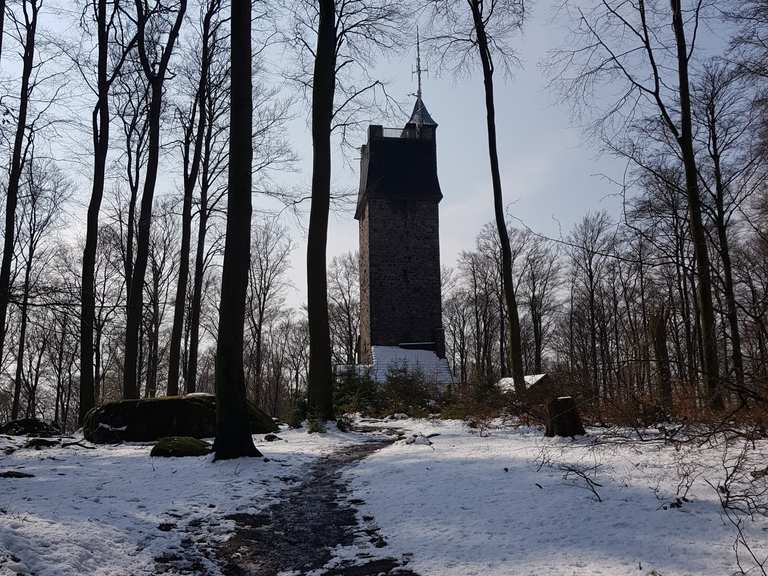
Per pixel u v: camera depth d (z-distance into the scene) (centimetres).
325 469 960
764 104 1426
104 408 1415
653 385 898
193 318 2422
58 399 3841
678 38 1316
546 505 637
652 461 759
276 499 757
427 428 1479
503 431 1265
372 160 4241
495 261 4522
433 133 4378
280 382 5706
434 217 4228
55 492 716
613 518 579
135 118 2473
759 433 700
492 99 1736
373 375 2938
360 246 4719
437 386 2345
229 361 1000
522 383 1419
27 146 1927
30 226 3027
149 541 565
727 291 874
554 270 4625
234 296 1007
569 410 1028
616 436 831
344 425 1514
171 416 1384
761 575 434
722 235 1641
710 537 512
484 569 491
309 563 548
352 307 5650
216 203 2380
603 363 1083
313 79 1623
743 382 679
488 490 719
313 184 1619
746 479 640
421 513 660
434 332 4088
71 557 476
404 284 4128
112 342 3600
